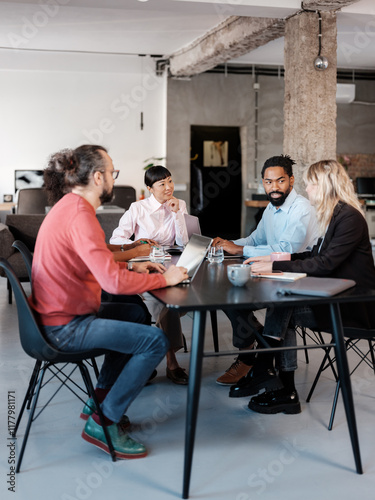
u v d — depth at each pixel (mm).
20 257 5527
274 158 3287
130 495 2061
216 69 10242
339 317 2234
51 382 3232
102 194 2381
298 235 3240
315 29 5730
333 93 5852
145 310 3076
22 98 10008
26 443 2375
